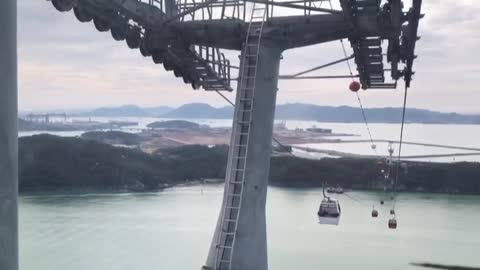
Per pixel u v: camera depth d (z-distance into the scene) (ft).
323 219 250.57
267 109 29.68
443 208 299.58
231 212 29.12
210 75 37.70
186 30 30.76
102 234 200.03
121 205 276.21
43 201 265.75
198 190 346.13
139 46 31.45
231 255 27.61
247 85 29.63
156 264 153.28
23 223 216.74
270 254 177.06
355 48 30.25
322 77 33.83
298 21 29.50
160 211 265.54
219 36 30.60
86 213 244.01
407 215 273.95
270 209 286.25
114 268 148.66
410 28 28.30
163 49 31.35
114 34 28.66
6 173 7.70
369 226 237.86
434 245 196.13
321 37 29.71
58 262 154.10
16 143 7.88
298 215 266.36
